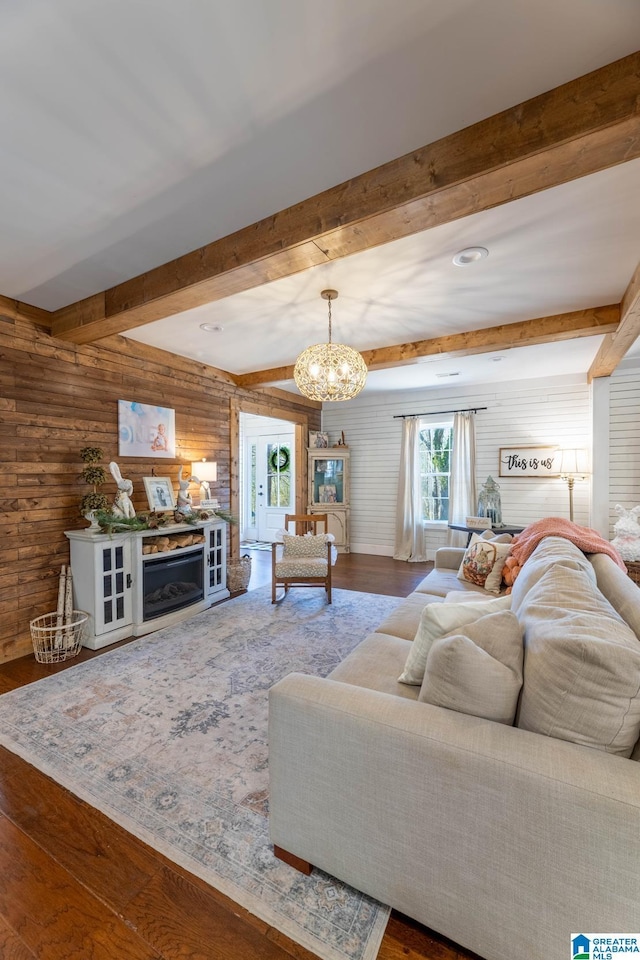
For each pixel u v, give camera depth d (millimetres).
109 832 1479
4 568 2840
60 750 1900
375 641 2043
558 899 920
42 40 1119
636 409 4746
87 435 3369
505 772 968
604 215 1896
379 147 1500
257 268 2018
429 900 1084
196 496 4391
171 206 1825
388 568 5609
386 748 1119
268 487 7848
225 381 4902
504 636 1206
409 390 6172
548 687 1049
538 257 2289
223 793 1648
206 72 1212
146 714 2180
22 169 1589
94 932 1160
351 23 1079
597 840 877
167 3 1030
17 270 2408
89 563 3061
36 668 2721
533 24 1085
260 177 1646
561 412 5211
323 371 2604
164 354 4070
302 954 1106
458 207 1572
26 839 1455
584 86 1234
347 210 1668
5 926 1176
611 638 1092
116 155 1525
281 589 4602
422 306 2980
